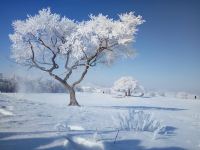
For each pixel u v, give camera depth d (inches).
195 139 320.2
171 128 415.5
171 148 246.5
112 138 250.8
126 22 1087.0
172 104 2034.9
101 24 1064.8
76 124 342.0
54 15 1119.0
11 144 200.7
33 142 210.4
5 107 472.7
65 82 1075.9
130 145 236.1
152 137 287.0
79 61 1097.4
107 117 477.4
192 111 1138.0
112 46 1107.9
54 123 329.1
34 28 1074.7
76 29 1160.2
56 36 1133.7
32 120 344.8
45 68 1087.0
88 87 4608.8
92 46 1122.7
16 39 1080.2
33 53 1099.3
